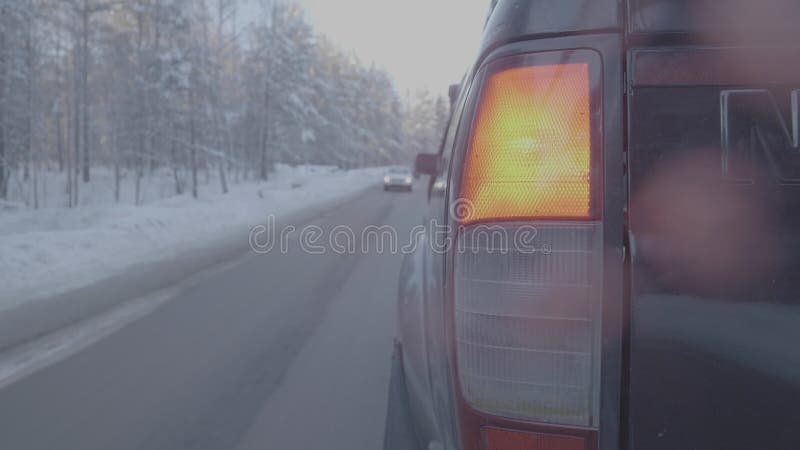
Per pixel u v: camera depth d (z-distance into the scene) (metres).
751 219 1.24
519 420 1.37
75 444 3.17
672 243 1.27
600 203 1.31
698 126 1.27
